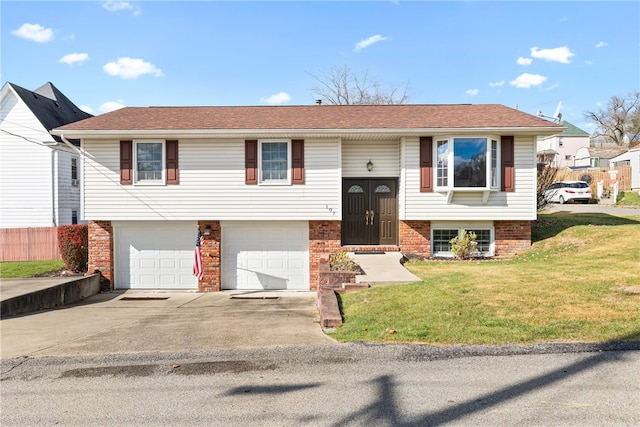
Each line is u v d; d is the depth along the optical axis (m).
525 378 4.27
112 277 13.32
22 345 6.26
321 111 14.59
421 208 12.66
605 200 26.86
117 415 3.79
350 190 13.45
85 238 13.97
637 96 58.00
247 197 12.93
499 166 12.47
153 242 13.48
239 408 3.86
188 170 12.92
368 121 13.01
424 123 12.62
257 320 7.81
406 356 4.99
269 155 13.00
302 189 12.91
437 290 7.59
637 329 5.38
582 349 4.92
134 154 12.89
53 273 13.65
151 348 5.79
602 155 48.59
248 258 13.45
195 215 12.95
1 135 19.48
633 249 10.38
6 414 3.86
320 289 8.72
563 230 13.59
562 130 11.76
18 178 19.52
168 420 3.67
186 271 13.51
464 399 3.89
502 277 8.40
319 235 13.08
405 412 3.69
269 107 15.28
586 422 3.42
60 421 3.71
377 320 6.29
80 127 12.62
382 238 13.42
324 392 4.14
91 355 5.50
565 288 7.24
